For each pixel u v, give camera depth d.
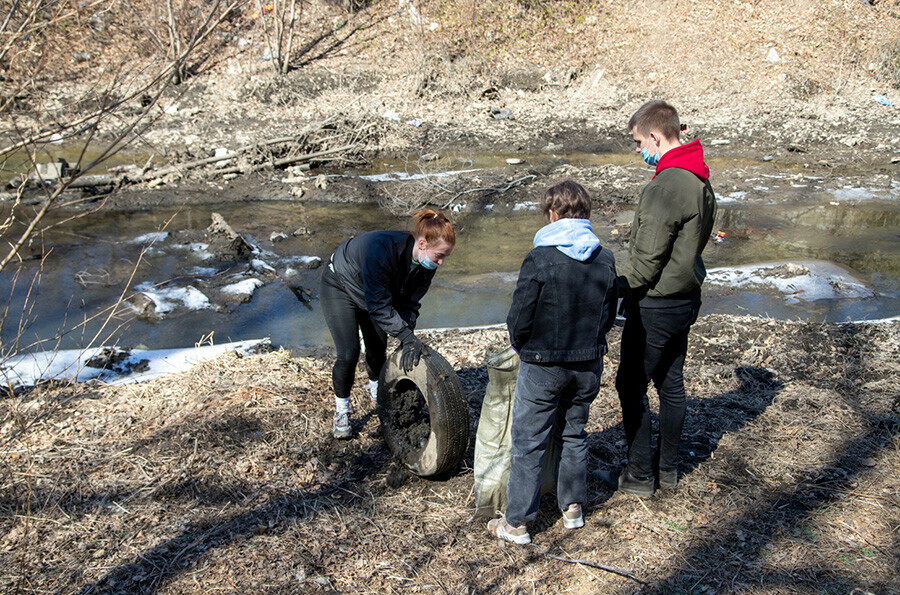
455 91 15.77
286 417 4.41
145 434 4.18
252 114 14.32
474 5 17.12
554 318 2.92
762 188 11.91
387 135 13.55
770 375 5.18
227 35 16.34
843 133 14.73
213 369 5.08
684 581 3.10
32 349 6.02
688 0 18.22
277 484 3.77
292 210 10.43
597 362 3.10
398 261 3.67
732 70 16.75
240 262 8.51
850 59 17.09
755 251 9.34
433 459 3.68
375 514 3.58
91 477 3.77
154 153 12.40
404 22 17.27
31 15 3.01
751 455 4.07
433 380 3.62
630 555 3.28
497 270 8.56
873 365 5.34
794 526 3.45
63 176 10.49
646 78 16.69
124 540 3.31
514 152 13.45
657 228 3.06
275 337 6.62
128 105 13.82
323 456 4.06
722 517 3.53
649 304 3.27
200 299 7.38
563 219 2.93
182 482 3.73
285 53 16.03
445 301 7.69
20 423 4.18
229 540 3.32
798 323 6.30
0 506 3.52
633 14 17.94
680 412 3.55
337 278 3.82
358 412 4.55
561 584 3.11
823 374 5.20
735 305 7.56
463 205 10.77
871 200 11.44
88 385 4.92
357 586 3.07
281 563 3.18
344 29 17.19
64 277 7.85
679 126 3.16
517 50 17.00
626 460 4.11
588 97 16.25
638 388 3.50
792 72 16.61
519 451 3.19
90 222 9.61
